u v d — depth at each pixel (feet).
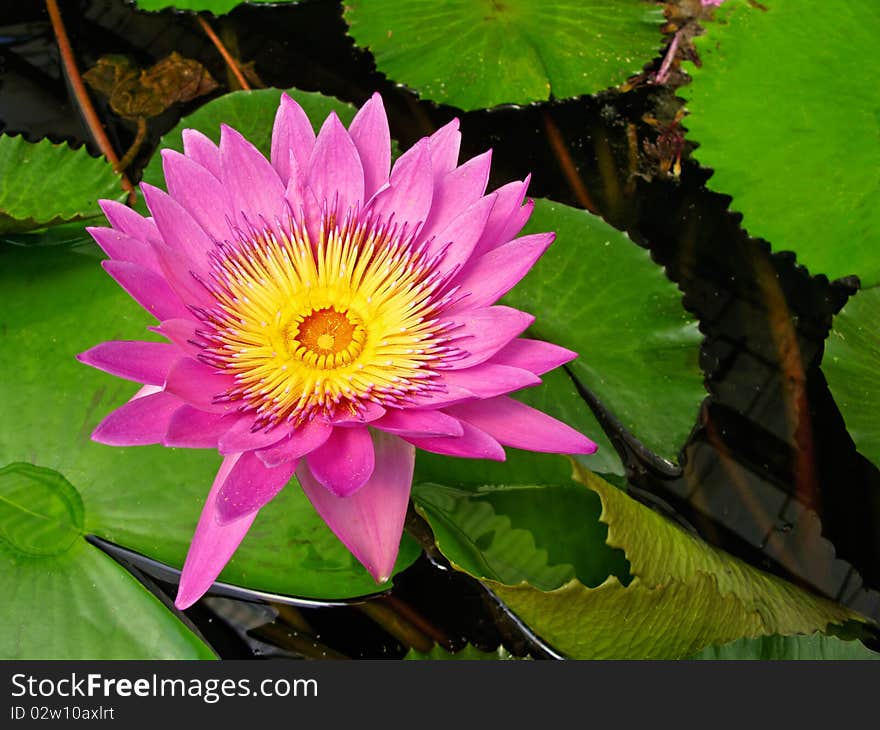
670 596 2.17
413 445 2.19
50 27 2.74
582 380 2.38
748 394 2.43
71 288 2.37
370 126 2.28
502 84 2.61
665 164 2.61
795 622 2.23
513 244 2.22
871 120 2.50
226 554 2.15
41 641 2.21
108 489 2.27
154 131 2.62
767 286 2.50
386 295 2.26
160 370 2.17
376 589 2.26
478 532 2.29
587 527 2.31
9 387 2.30
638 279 2.43
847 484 2.37
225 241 2.25
